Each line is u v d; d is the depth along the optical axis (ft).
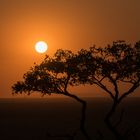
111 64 156.97
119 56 158.71
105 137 305.53
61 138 305.53
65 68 159.53
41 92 162.09
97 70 158.40
